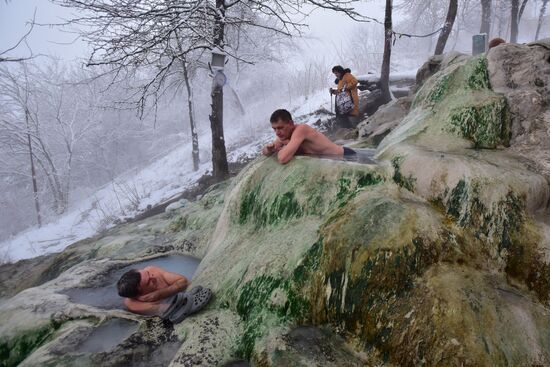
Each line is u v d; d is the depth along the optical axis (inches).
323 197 132.9
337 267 107.4
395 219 109.3
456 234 108.5
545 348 88.0
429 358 87.1
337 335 102.6
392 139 169.9
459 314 89.3
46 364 105.8
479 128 150.3
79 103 887.7
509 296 97.0
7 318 133.0
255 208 150.7
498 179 116.3
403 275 99.9
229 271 131.6
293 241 122.9
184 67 489.7
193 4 318.0
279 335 102.6
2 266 310.7
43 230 500.7
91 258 204.5
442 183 121.0
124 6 320.5
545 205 119.5
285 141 162.7
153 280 129.8
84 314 129.3
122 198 553.3
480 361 83.2
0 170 880.9
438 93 175.3
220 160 346.9
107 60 335.3
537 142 140.3
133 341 111.8
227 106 876.0
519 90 154.5
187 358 101.3
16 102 767.7
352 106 321.4
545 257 103.1
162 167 695.1
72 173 949.8
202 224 199.3
